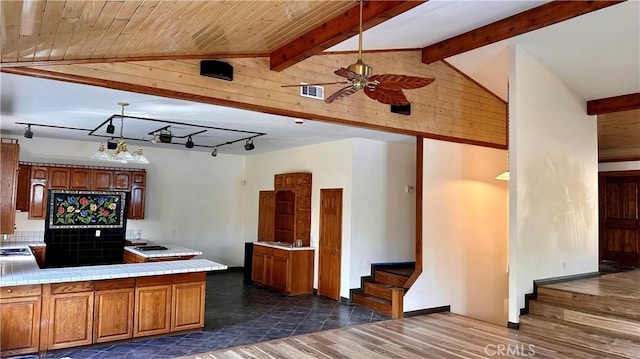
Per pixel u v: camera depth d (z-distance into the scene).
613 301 5.00
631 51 5.38
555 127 6.20
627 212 9.09
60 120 6.07
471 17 4.88
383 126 5.86
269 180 9.43
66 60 3.55
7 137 7.61
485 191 7.30
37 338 4.29
